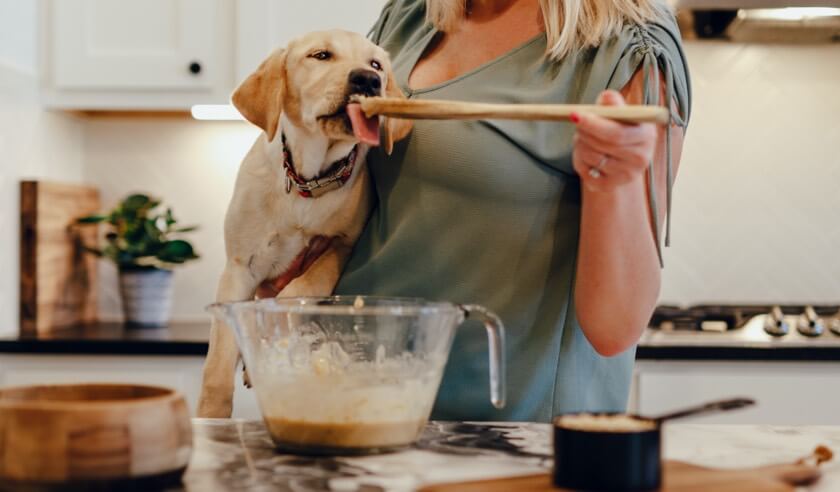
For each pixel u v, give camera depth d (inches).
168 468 25.7
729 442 33.4
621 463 25.1
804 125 93.2
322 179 46.2
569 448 25.5
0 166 80.7
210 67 84.5
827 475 27.9
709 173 93.7
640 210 36.9
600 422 26.9
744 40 91.3
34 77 86.2
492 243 41.7
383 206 45.1
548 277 41.8
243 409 75.5
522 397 41.6
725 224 93.7
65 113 94.1
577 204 42.0
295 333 30.1
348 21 84.0
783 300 93.6
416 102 29.6
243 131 97.7
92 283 97.3
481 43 44.8
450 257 42.1
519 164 40.9
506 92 41.8
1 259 81.3
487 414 41.9
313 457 29.8
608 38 41.0
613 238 36.8
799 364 74.6
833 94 92.9
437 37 46.6
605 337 39.8
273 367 30.1
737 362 74.7
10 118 81.9
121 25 85.4
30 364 77.6
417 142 42.9
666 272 94.1
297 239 48.3
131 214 89.7
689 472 27.6
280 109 46.3
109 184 98.3
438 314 29.9
